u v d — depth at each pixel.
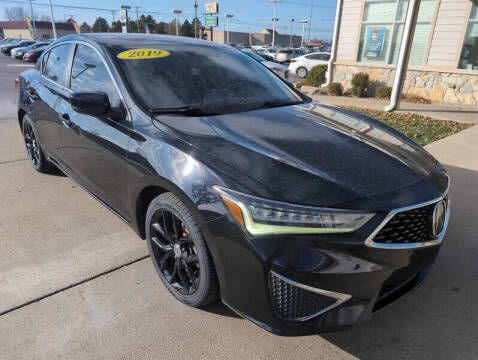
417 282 2.16
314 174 1.91
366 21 12.23
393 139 2.58
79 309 2.33
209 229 1.90
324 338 2.16
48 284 2.54
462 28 10.45
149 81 2.69
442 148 5.93
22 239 3.08
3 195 3.89
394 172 2.06
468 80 10.61
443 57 10.98
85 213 3.54
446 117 8.59
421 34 11.28
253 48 45.34
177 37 3.54
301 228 1.72
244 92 2.97
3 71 19.86
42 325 2.20
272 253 1.73
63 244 3.02
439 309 2.42
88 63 3.08
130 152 2.40
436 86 11.28
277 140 2.23
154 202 2.31
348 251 1.73
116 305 2.38
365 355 2.06
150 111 2.47
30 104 3.97
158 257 2.51
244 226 1.78
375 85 12.47
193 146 2.12
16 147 5.61
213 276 2.05
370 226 1.75
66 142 3.27
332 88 12.67
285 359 2.02
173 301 2.42
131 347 2.07
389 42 11.91
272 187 1.81
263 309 1.83
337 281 1.73
